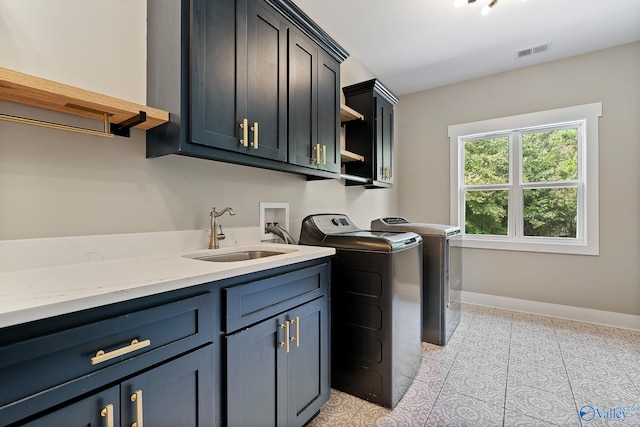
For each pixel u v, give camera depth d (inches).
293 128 68.2
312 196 99.9
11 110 42.4
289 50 67.1
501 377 79.6
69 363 27.9
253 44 58.7
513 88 132.2
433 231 100.7
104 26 51.6
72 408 28.0
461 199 147.6
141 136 56.1
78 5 48.9
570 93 121.0
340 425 62.0
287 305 53.2
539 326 114.6
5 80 34.8
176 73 48.5
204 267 43.2
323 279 63.1
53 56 46.3
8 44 42.3
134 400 32.2
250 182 78.1
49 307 26.5
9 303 26.4
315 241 79.0
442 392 73.4
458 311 116.0
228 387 42.5
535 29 101.5
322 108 77.5
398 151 161.5
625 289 112.7
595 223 117.0
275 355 50.7
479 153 144.0
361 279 71.2
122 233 53.6
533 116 128.0
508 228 136.9
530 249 129.3
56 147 46.5
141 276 37.0
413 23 97.9
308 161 72.8
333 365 75.5
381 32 102.7
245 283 45.5
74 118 48.3
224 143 53.2
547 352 93.4
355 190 123.8
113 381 30.7
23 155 43.5
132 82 54.7
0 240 41.2
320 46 76.9
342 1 87.2
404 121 160.1
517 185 134.5
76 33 48.6
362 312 71.2
